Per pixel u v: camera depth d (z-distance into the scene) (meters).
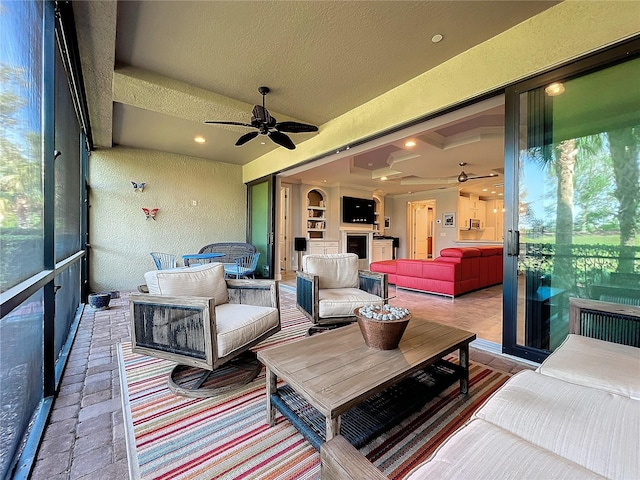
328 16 2.15
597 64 1.95
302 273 2.94
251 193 6.64
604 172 1.98
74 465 1.28
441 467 0.77
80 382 2.01
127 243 5.32
